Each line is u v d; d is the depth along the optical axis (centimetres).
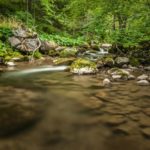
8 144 329
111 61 1030
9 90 633
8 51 1291
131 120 431
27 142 336
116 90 651
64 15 2514
